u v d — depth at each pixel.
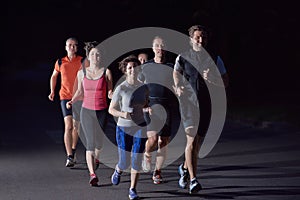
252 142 13.98
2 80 52.78
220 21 28.05
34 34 85.25
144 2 32.25
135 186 8.27
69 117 10.81
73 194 8.63
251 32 29.09
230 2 27.77
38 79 54.28
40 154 12.66
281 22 29.78
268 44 30.00
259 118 18.31
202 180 9.52
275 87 28.80
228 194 8.46
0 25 76.88
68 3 52.75
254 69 29.73
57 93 35.34
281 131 16.09
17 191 8.87
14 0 78.75
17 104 27.91
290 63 30.27
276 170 10.32
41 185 9.30
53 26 72.75
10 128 18.03
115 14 38.28
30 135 16.27
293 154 12.09
